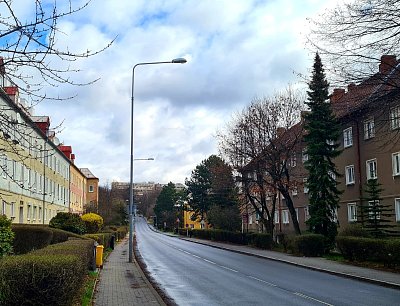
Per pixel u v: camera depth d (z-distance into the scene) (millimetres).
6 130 6875
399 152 28688
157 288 15266
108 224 70938
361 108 15867
